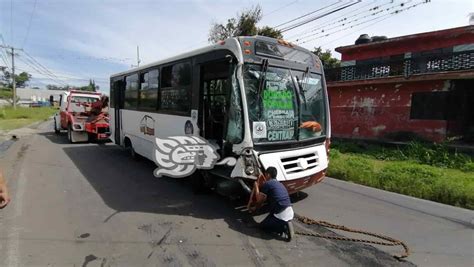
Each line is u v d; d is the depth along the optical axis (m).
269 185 4.61
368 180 7.86
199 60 5.89
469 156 10.67
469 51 11.67
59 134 17.34
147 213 5.30
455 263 3.85
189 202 5.92
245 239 4.38
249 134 4.79
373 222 5.21
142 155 8.90
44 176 7.65
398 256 3.98
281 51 5.50
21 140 14.50
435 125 12.96
